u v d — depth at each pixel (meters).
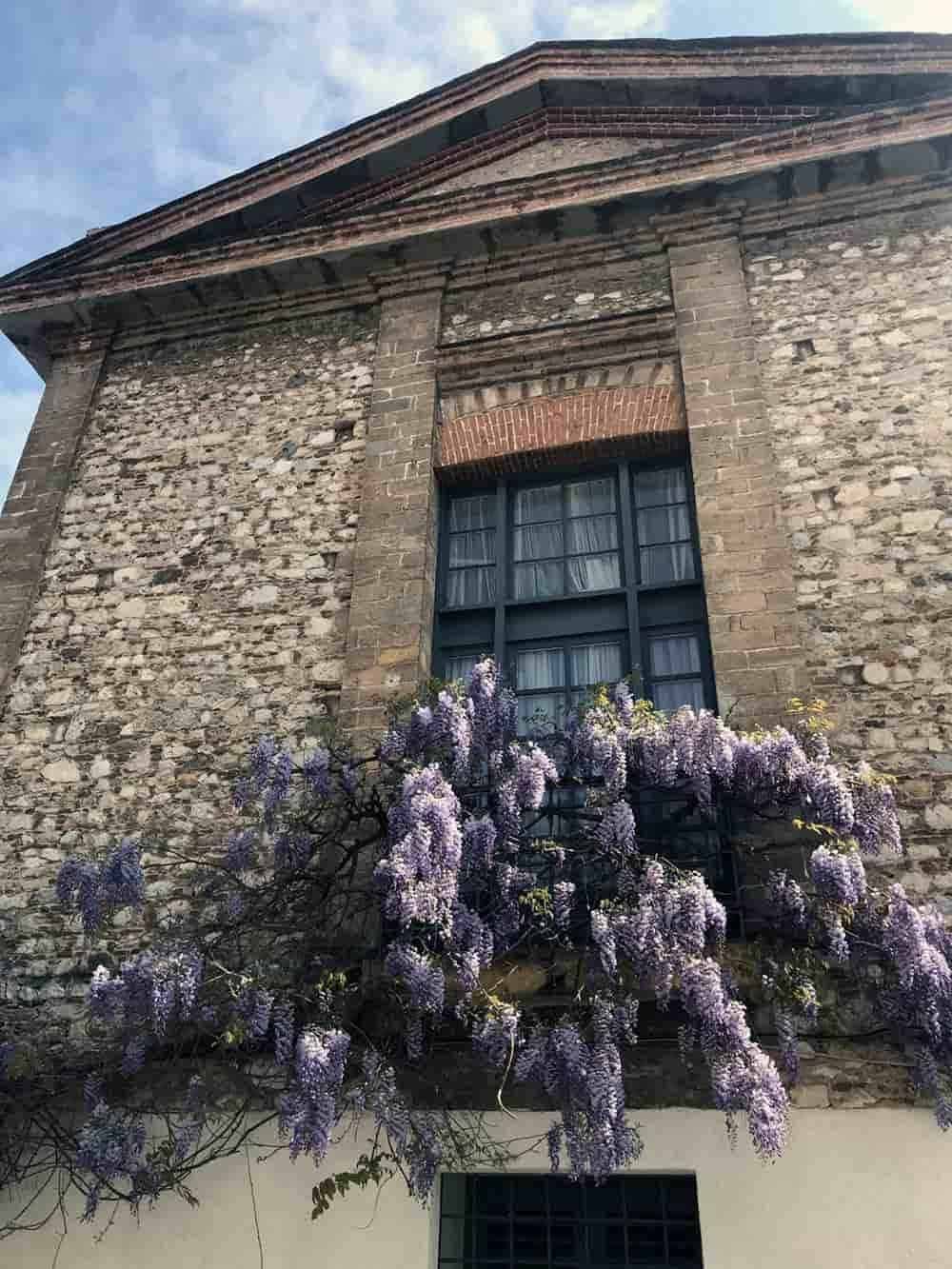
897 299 6.71
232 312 8.38
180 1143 4.85
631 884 4.73
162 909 5.83
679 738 5.02
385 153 8.88
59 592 7.29
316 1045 4.43
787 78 8.00
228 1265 4.70
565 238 7.68
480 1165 4.66
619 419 6.84
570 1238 4.69
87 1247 4.92
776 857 5.00
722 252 7.23
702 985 4.26
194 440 7.79
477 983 4.52
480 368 7.38
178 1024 5.10
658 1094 4.65
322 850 5.62
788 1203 4.30
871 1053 4.55
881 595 5.71
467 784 5.25
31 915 6.01
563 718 6.02
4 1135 5.24
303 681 6.38
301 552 6.92
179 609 6.94
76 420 8.18
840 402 6.43
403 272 7.97
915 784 5.16
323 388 7.73
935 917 4.57
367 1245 4.59
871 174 7.10
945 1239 4.11
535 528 6.91
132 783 6.32
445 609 6.62
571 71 8.53
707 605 5.91
